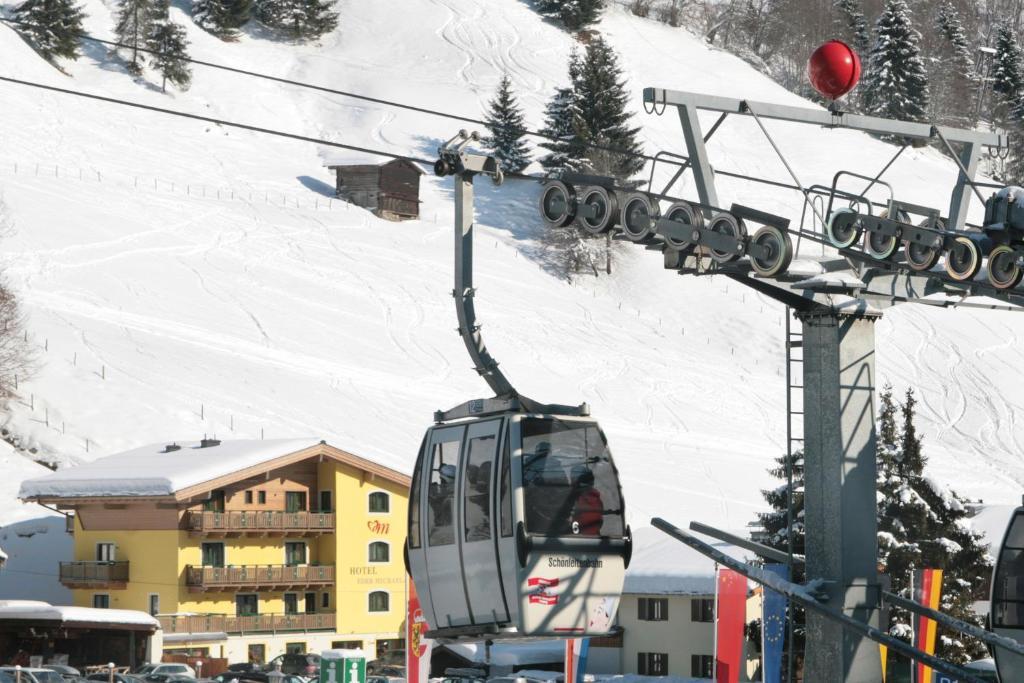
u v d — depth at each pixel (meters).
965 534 100.50
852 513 39.66
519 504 37.50
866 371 40.19
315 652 142.00
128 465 144.88
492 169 40.41
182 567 137.00
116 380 198.00
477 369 40.00
